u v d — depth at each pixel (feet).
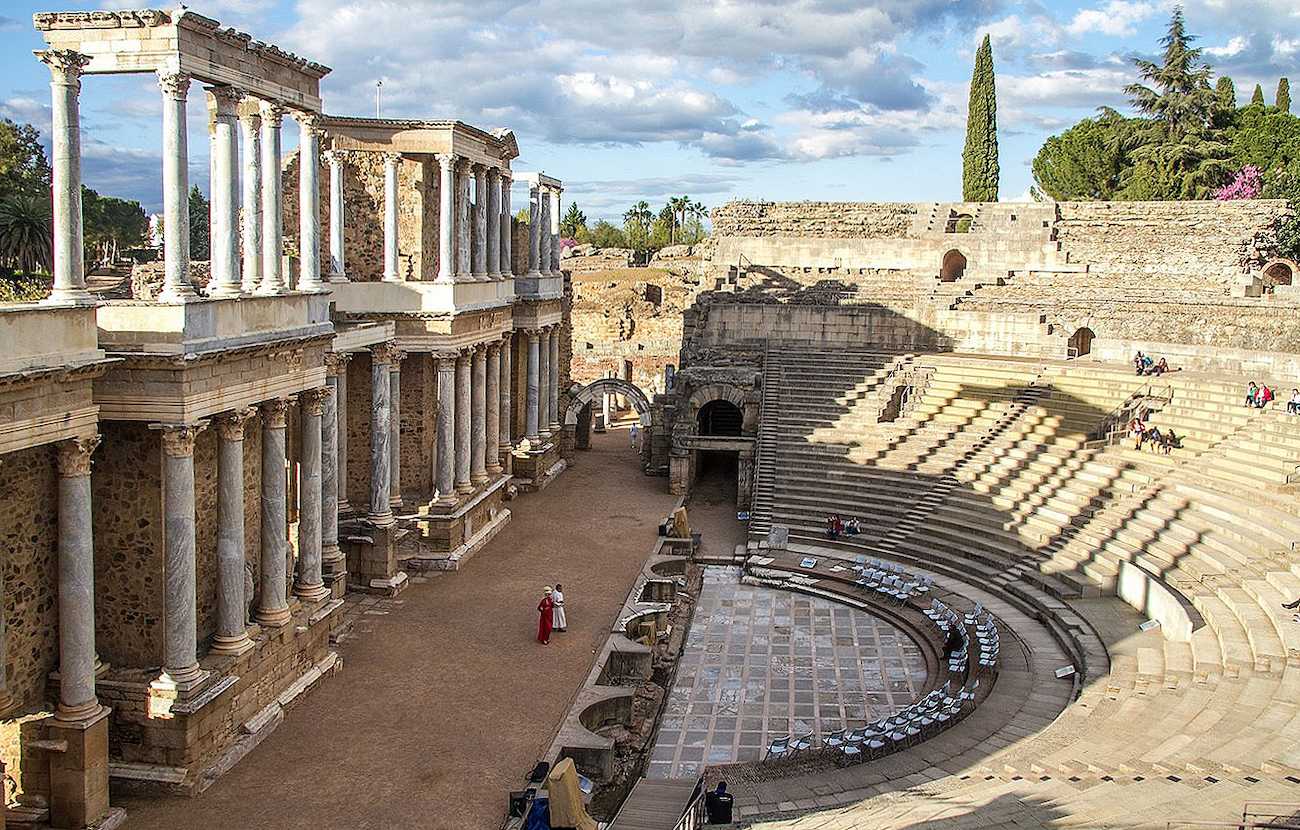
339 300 140.05
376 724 93.56
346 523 130.21
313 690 100.07
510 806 78.95
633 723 102.32
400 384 148.87
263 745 89.04
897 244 243.40
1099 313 201.67
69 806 74.23
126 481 82.53
